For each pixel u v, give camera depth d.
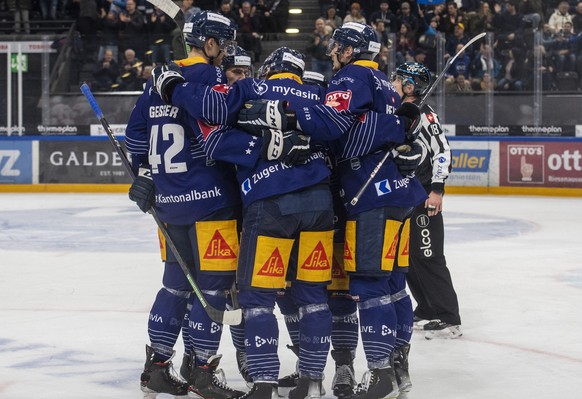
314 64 19.98
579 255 10.76
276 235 4.59
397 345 5.09
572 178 19.38
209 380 4.80
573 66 19.36
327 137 4.61
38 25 23.86
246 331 4.65
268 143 4.52
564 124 19.44
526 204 17.48
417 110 4.87
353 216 4.85
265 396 4.55
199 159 4.77
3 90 20.66
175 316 4.91
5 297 8.12
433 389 5.22
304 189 4.64
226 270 4.79
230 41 4.94
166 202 4.83
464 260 10.32
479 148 19.95
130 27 20.75
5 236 12.54
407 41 20.16
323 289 4.78
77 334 6.60
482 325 7.00
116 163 20.75
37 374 5.49
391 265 4.84
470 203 17.67
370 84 4.84
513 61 19.56
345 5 22.39
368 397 4.73
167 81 4.65
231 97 4.61
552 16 20.34
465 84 19.83
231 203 4.79
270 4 23.20
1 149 21.08
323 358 4.73
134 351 6.08
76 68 20.56
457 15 20.61
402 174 4.93
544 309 7.59
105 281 8.92
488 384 5.32
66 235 12.62
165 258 4.98
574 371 5.61
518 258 10.48
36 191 21.03
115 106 20.50
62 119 20.72
